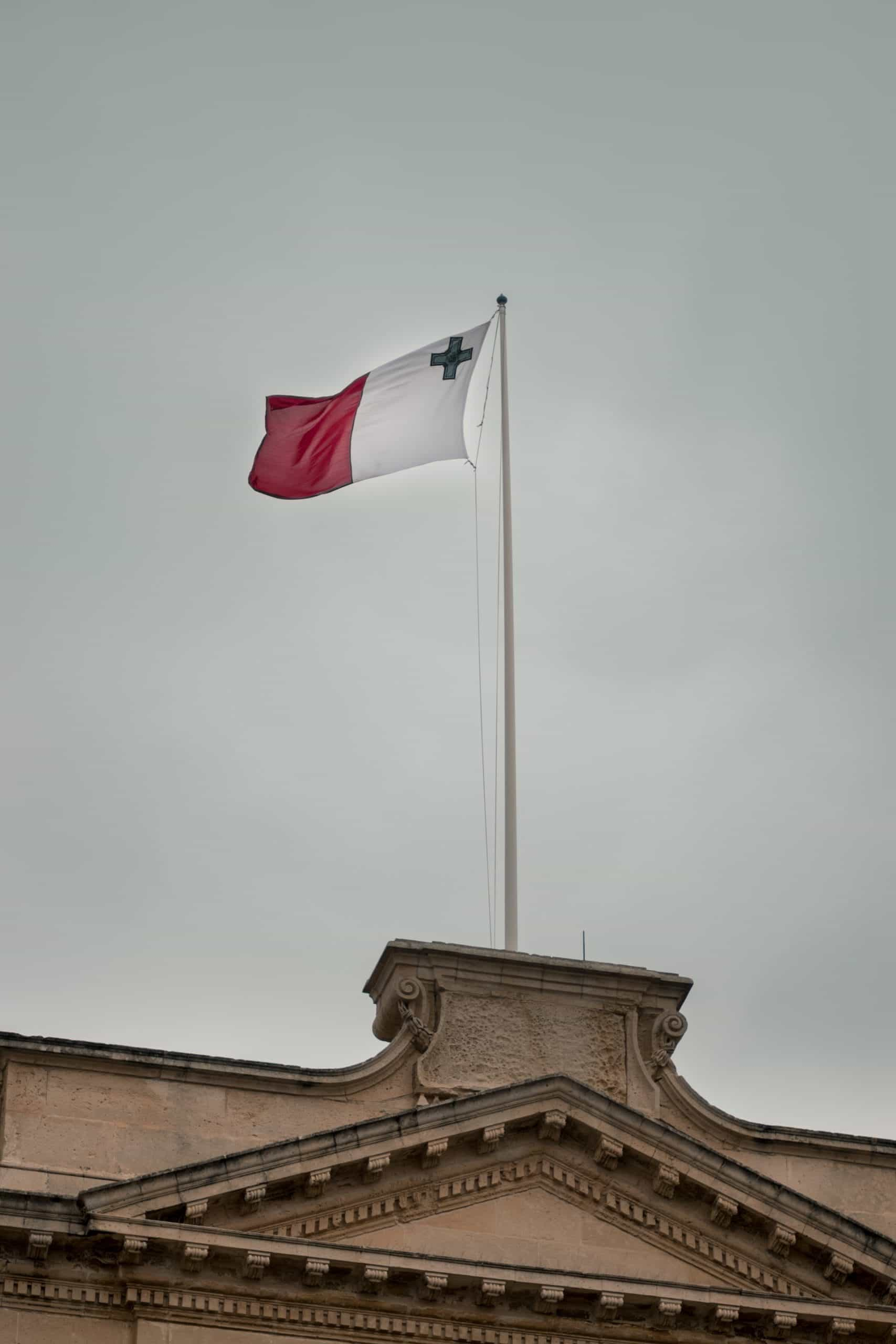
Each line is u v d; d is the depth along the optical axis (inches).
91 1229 2028.8
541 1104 2155.5
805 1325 2151.8
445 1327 2092.8
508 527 2566.4
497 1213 2144.4
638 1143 2162.9
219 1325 2052.2
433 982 2219.5
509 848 2378.2
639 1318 2129.7
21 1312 2027.6
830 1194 2237.9
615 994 2242.9
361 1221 2110.0
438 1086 2175.2
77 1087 2129.7
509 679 2474.2
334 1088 2167.8
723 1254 2172.7
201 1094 2148.1
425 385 2630.4
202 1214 2055.9
